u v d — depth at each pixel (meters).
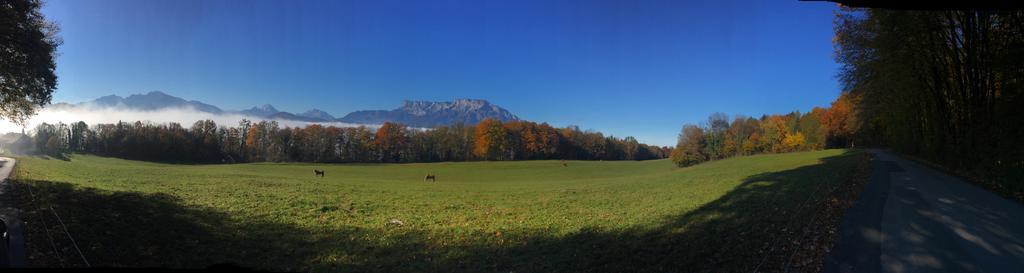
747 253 8.05
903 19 22.36
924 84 28.98
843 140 89.94
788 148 91.38
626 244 9.55
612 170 75.81
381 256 8.79
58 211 10.77
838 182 18.64
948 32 24.08
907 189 15.57
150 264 7.19
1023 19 17.64
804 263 7.34
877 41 25.19
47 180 18.78
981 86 22.11
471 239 10.67
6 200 12.22
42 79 21.78
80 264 6.76
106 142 112.62
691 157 92.31
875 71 29.31
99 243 8.09
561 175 65.62
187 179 25.75
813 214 11.33
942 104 27.36
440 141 130.00
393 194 22.27
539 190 25.98
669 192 22.20
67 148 109.75
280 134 120.81
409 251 9.31
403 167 80.50
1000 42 20.31
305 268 7.67
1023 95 18.14
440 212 15.82
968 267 6.98
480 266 8.08
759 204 14.29
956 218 10.41
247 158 122.69
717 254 8.12
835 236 8.95
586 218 14.07
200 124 121.94
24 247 7.23
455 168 78.69
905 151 41.34
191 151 113.62
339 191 22.77
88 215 10.59
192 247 8.57
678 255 8.26
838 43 30.94
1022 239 8.52
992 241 8.39
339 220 13.23
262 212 13.95
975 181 17.77
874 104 41.50
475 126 132.00
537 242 10.26
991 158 19.33
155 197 15.63
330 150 120.62
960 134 24.77
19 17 18.59
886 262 7.30
